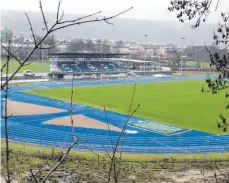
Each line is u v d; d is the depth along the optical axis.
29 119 54.03
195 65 137.75
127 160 34.66
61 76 98.06
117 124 53.16
